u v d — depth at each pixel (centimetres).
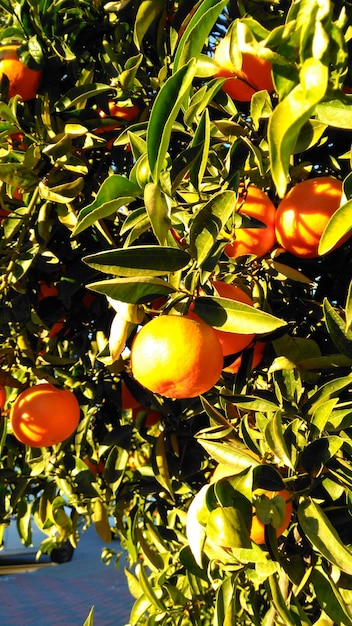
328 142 62
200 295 46
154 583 78
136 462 102
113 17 70
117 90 67
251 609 64
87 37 71
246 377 55
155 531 75
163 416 75
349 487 46
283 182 29
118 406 79
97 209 45
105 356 69
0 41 68
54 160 63
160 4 58
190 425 74
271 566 43
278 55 31
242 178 53
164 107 39
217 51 56
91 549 555
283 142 30
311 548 50
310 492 47
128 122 70
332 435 48
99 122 68
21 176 63
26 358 72
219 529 39
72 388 81
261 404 50
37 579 421
